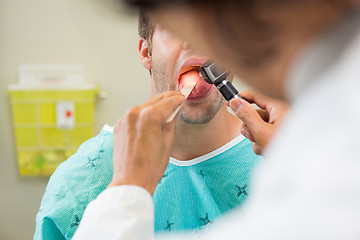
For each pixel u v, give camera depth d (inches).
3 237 70.9
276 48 12.0
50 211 35.9
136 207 19.8
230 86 31.4
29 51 64.2
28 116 63.7
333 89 12.2
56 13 63.3
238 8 11.4
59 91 62.8
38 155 65.7
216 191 36.4
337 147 11.6
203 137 36.8
